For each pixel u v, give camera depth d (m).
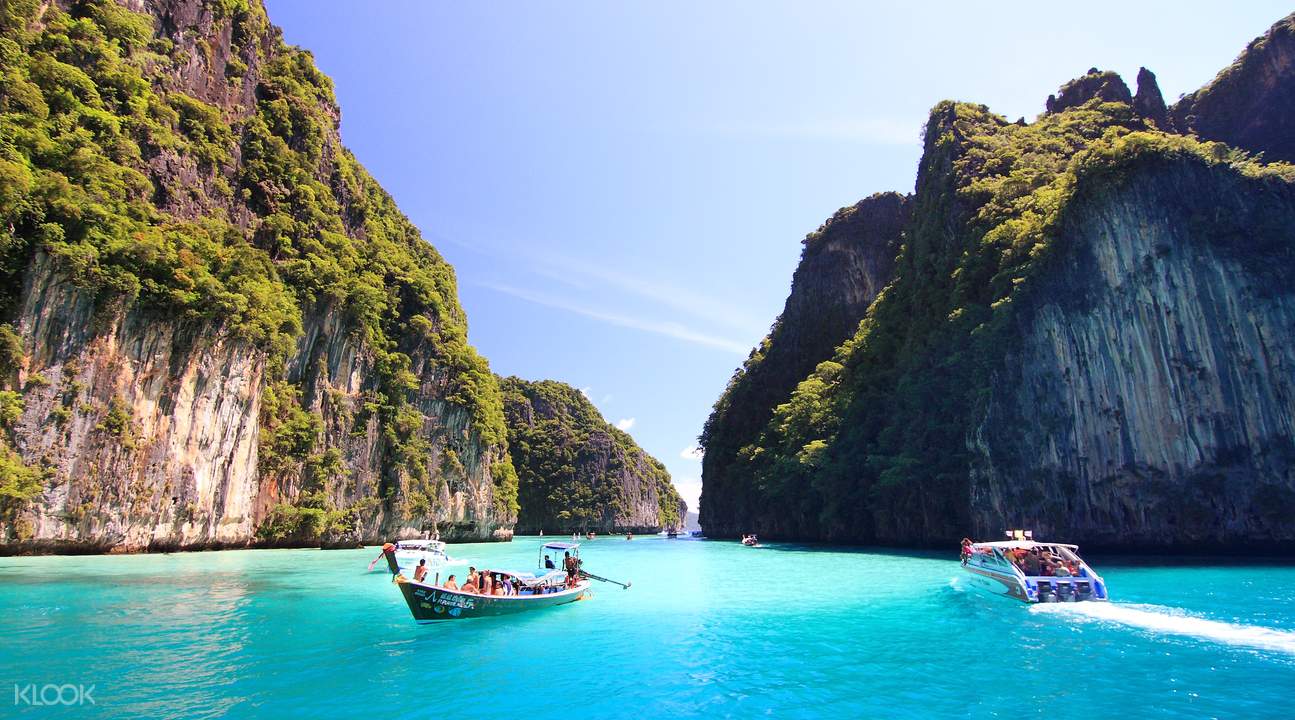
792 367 96.50
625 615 20.08
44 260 33.69
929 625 17.81
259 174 56.31
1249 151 55.44
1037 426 41.19
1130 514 37.84
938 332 52.03
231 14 58.88
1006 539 41.56
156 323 38.66
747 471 87.25
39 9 42.56
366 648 15.32
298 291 54.00
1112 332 39.38
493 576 20.80
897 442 53.25
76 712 10.52
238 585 26.09
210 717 10.43
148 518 38.09
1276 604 19.88
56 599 21.03
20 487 31.70
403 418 65.69
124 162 41.56
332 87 73.44
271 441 49.38
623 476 159.75
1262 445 34.97
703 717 10.56
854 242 97.25
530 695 11.77
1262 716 10.16
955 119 71.94
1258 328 36.19
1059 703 10.94
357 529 56.19
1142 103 63.78
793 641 16.08
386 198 90.00
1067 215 42.56
